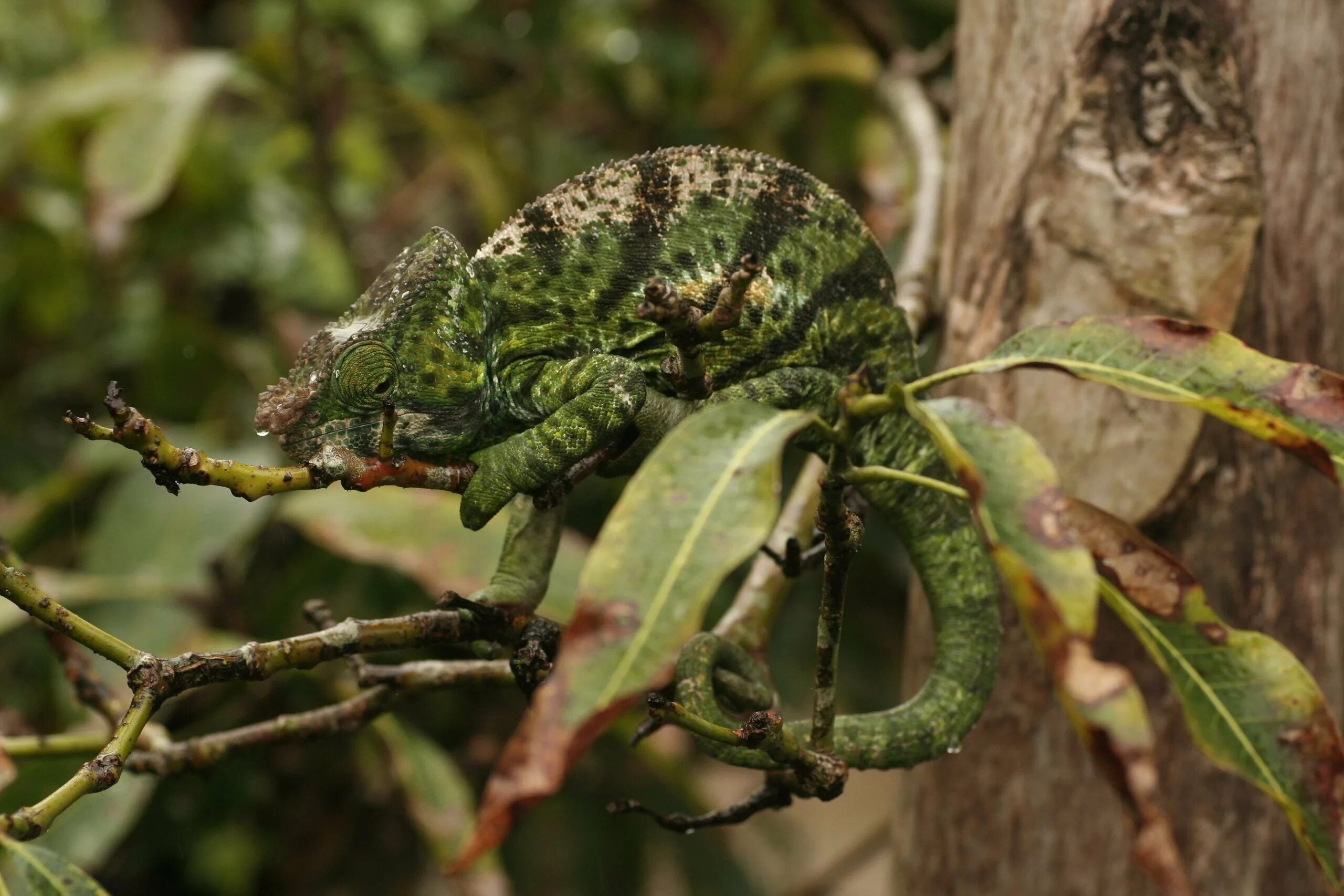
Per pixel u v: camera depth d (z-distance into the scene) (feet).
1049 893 5.93
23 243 8.00
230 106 9.85
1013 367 4.93
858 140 8.76
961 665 5.51
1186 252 5.69
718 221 5.41
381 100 8.52
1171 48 5.72
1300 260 5.75
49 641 5.70
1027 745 5.92
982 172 5.90
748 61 8.63
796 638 7.86
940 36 9.29
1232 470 5.79
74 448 7.48
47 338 8.45
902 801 6.13
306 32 8.04
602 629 4.72
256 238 8.61
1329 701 5.90
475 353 5.33
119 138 7.14
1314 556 5.85
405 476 5.11
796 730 5.42
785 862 9.51
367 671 5.56
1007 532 4.74
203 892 7.82
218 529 6.58
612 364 5.29
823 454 5.51
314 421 5.25
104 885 7.46
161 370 7.92
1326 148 5.75
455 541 6.33
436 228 5.35
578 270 5.39
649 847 8.21
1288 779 4.97
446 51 9.28
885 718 5.47
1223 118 5.71
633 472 5.41
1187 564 5.81
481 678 5.58
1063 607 4.71
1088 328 4.96
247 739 5.63
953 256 5.98
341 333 5.26
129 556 6.57
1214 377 4.94
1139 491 5.74
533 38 8.95
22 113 7.49
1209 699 5.00
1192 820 5.89
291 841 7.64
